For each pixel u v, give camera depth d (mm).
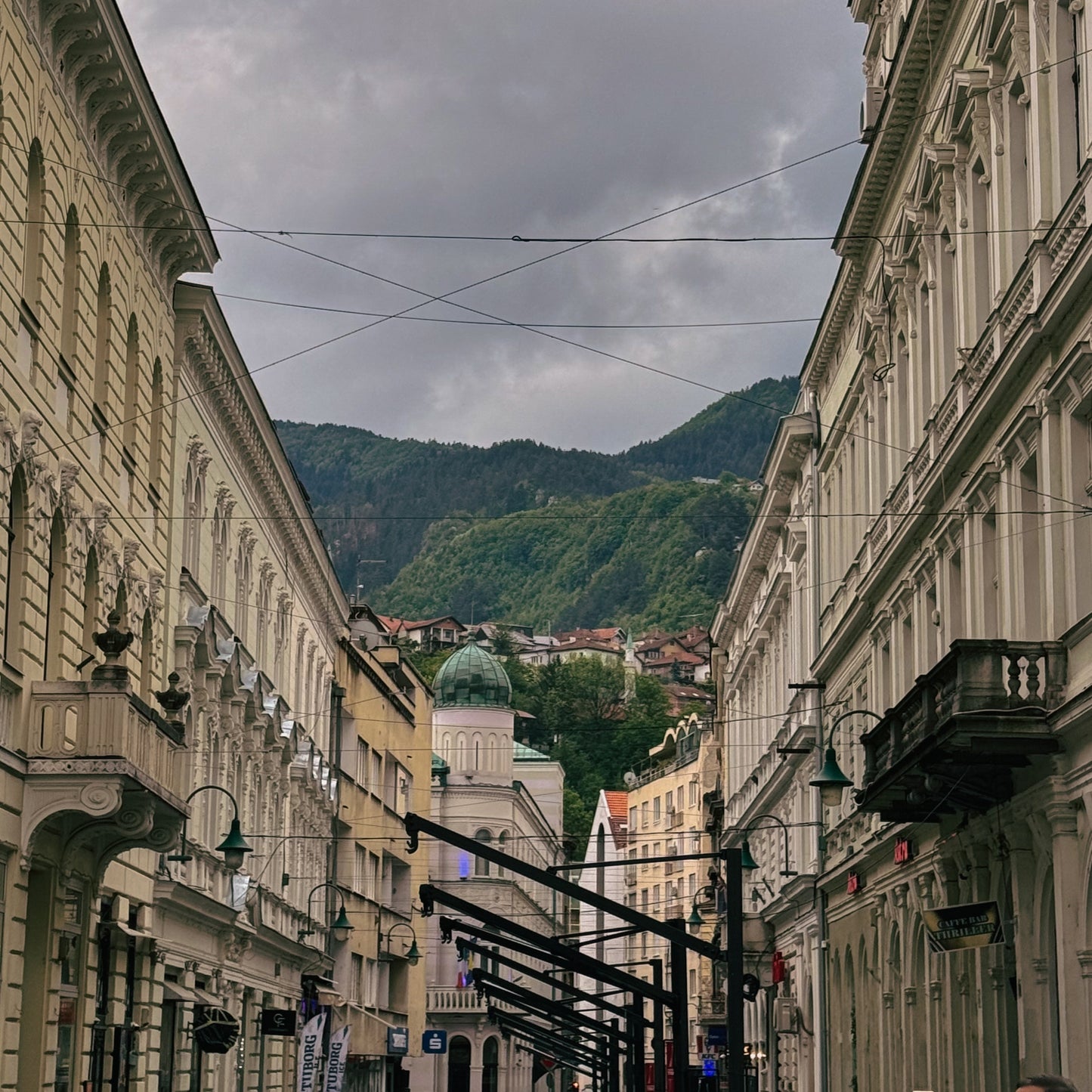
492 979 44344
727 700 78500
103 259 28578
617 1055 48781
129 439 31188
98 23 25297
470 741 113375
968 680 23875
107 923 29219
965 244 30156
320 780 57125
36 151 24453
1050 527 24062
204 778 37719
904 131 34094
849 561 43719
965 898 29797
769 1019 60594
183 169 31203
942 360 32094
